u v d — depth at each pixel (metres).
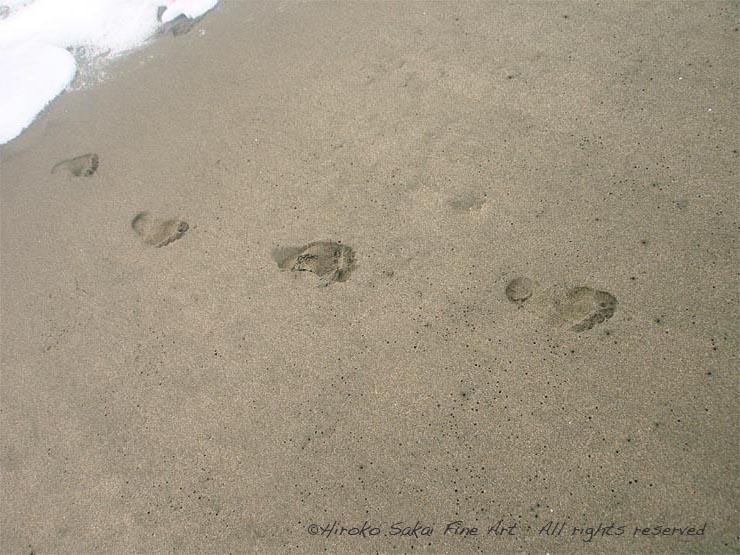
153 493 2.38
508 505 2.15
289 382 2.48
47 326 2.82
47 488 2.47
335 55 3.36
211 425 2.46
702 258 2.41
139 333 2.71
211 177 3.06
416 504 2.21
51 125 3.49
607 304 2.40
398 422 2.34
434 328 2.48
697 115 2.74
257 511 2.29
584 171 2.71
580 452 2.17
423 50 3.26
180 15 3.82
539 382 2.31
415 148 2.93
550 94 2.96
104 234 3.01
